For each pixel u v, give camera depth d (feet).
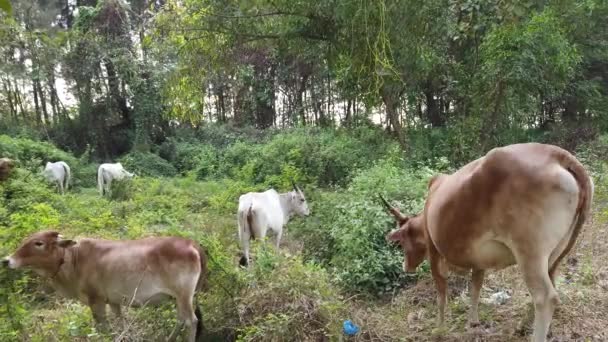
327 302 15.20
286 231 28.76
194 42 44.50
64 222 25.79
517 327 14.83
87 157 67.97
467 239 13.37
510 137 50.93
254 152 57.16
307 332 14.70
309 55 49.32
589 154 43.47
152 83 71.87
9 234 18.30
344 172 43.86
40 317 16.03
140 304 14.76
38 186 34.71
